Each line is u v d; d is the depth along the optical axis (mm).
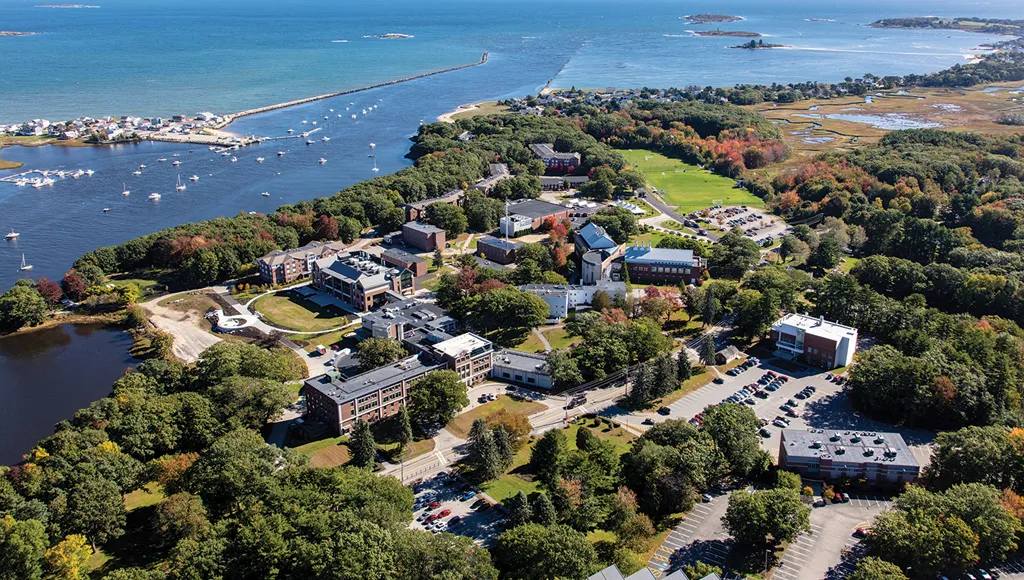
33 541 182125
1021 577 189000
